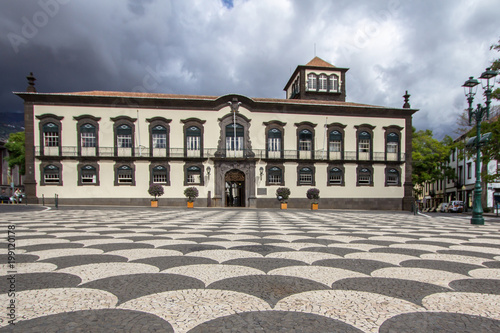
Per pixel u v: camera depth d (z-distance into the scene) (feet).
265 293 9.50
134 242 19.42
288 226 32.40
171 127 95.30
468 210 128.36
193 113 96.53
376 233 26.43
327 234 24.94
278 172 98.78
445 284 10.66
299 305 8.50
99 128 92.22
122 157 91.76
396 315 7.86
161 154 94.68
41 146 88.99
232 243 19.25
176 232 25.27
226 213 59.21
